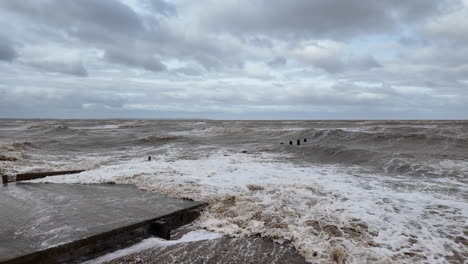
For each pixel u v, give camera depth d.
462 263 3.97
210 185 7.98
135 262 3.96
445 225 5.27
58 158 14.10
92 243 4.25
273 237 4.70
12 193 7.05
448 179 9.30
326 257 4.04
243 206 6.10
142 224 4.90
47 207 5.80
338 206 6.21
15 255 3.62
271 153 15.45
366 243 4.49
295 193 7.21
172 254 4.20
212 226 5.25
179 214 5.51
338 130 23.28
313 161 12.98
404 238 4.71
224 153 15.69
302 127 42.06
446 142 17.39
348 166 11.73
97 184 8.14
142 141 22.61
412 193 7.54
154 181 8.38
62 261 3.94
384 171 10.70
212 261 3.98
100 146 19.80
